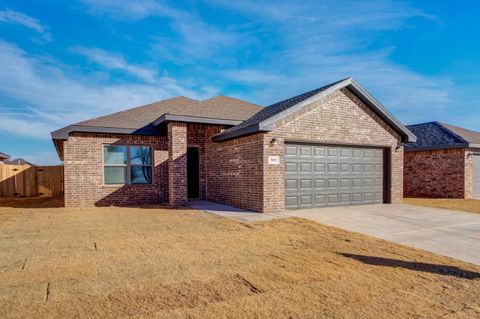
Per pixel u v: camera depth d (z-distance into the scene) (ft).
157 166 45.70
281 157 35.94
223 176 43.37
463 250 20.61
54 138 39.75
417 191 62.03
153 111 49.44
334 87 39.24
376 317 11.13
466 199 53.47
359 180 42.55
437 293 13.39
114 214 34.17
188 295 12.76
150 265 16.43
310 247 20.59
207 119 42.47
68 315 10.94
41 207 41.60
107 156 43.57
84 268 15.88
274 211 35.27
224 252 19.06
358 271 15.98
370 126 42.98
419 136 65.57
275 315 11.18
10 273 15.14
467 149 55.47
